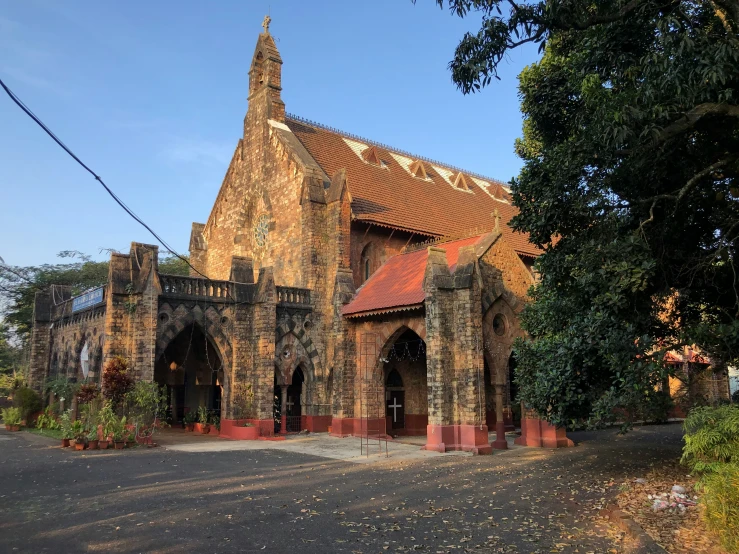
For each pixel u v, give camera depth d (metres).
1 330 59.50
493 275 25.89
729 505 8.53
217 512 12.02
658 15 13.70
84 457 20.27
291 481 16.02
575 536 10.52
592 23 13.47
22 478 15.97
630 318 14.14
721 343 14.12
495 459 21.12
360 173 37.28
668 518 10.98
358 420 28.73
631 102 12.70
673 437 30.73
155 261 25.92
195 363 34.78
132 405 24.20
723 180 15.57
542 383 15.30
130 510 12.11
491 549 9.77
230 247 38.53
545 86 17.61
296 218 32.69
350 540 10.17
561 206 14.52
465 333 23.83
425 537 10.46
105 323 25.50
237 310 28.77
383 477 16.95
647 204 15.02
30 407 34.12
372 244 33.78
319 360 30.70
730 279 15.77
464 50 13.95
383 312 26.97
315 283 31.23
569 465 19.50
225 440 27.03
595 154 13.60
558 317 16.30
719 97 11.92
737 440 11.38
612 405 13.48
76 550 9.31
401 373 32.38
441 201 40.91
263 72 37.56
